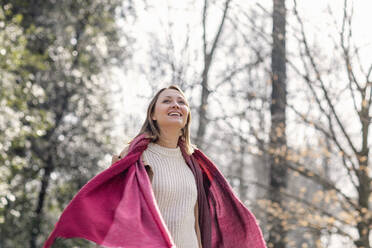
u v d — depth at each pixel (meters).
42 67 11.28
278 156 9.62
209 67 12.62
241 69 11.93
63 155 14.65
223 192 3.23
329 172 12.05
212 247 3.30
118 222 2.44
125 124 15.62
